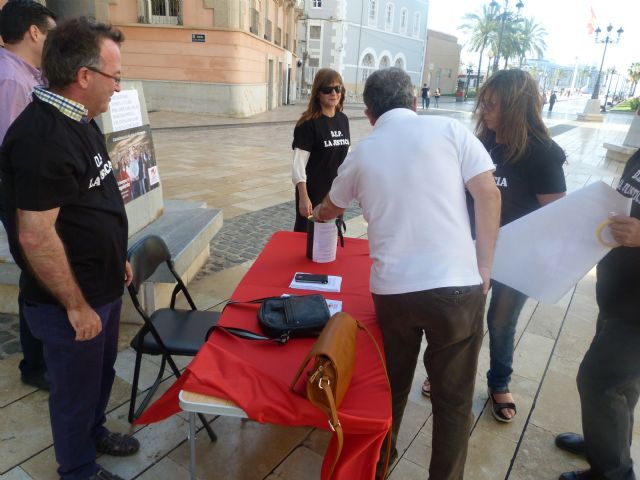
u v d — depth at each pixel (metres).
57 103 1.49
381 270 1.67
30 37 2.24
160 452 2.16
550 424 2.50
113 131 3.24
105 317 1.77
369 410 1.42
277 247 2.74
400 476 2.12
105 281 1.73
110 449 2.10
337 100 3.24
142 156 3.73
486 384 2.80
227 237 5.02
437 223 1.61
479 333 1.73
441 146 1.63
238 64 17.14
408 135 1.64
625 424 1.87
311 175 3.37
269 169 8.74
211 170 8.35
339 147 3.36
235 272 4.14
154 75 17.12
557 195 2.16
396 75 1.76
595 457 1.94
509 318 2.40
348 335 1.52
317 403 1.36
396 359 1.80
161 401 1.60
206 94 17.31
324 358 1.38
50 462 2.07
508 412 2.47
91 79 1.52
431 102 40.78
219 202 6.37
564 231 1.78
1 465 2.04
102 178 1.67
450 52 56.16
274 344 1.75
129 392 2.54
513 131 2.12
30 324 1.69
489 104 2.15
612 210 1.68
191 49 16.81
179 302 3.53
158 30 16.56
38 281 1.55
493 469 2.19
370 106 1.82
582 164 11.20
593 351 1.85
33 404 2.41
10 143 1.42
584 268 1.77
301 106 26.62
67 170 1.46
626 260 1.74
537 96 2.12
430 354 1.76
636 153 1.85
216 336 1.77
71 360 1.70
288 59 27.33
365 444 1.41
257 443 2.24
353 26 38.78
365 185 1.69
